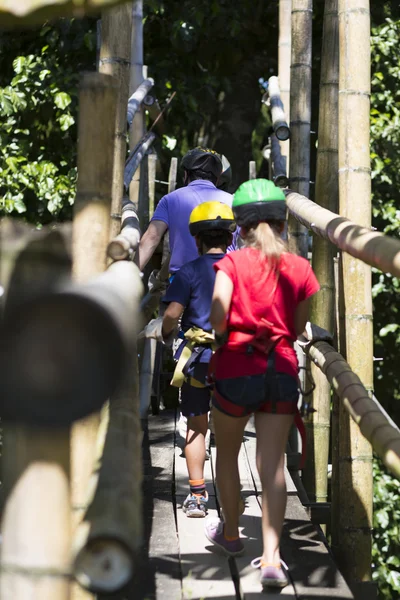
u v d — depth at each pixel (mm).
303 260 6680
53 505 3572
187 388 8656
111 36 9141
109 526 3561
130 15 9211
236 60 23781
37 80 20500
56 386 3193
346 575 8570
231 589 6988
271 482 6637
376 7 22891
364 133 8594
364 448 8555
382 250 5879
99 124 5461
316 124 24031
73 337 3186
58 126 21094
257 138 24359
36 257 3561
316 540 8188
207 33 22391
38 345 3178
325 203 11633
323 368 7766
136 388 5738
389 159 21500
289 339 6633
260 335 6477
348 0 8602
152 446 11758
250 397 6500
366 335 8555
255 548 7797
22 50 22516
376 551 20375
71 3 3373
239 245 9633
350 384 6953
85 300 3143
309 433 12047
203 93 23047
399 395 23375
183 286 7988
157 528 8484
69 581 3678
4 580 3580
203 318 8141
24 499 3561
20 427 3334
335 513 9211
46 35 22062
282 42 16609
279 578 6625
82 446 5574
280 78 16641
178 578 7254
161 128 17625
